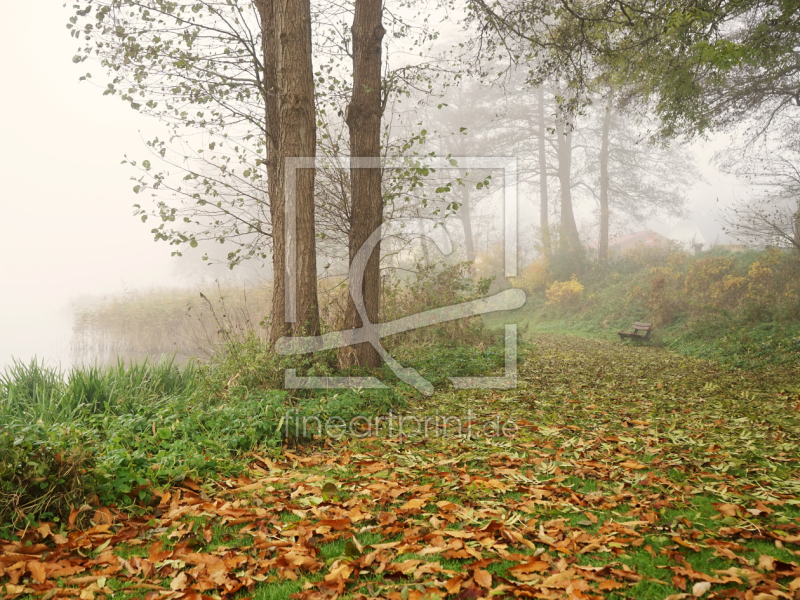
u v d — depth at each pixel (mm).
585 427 5367
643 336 14969
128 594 2318
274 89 7398
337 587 2277
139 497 3273
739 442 4602
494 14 9539
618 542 2652
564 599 2115
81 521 2914
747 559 2438
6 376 5926
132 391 5781
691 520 2938
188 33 7488
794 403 6230
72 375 5535
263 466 4238
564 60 10469
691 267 17141
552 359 11281
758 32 9227
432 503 3275
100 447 3705
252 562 2551
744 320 12680
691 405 6418
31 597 2273
